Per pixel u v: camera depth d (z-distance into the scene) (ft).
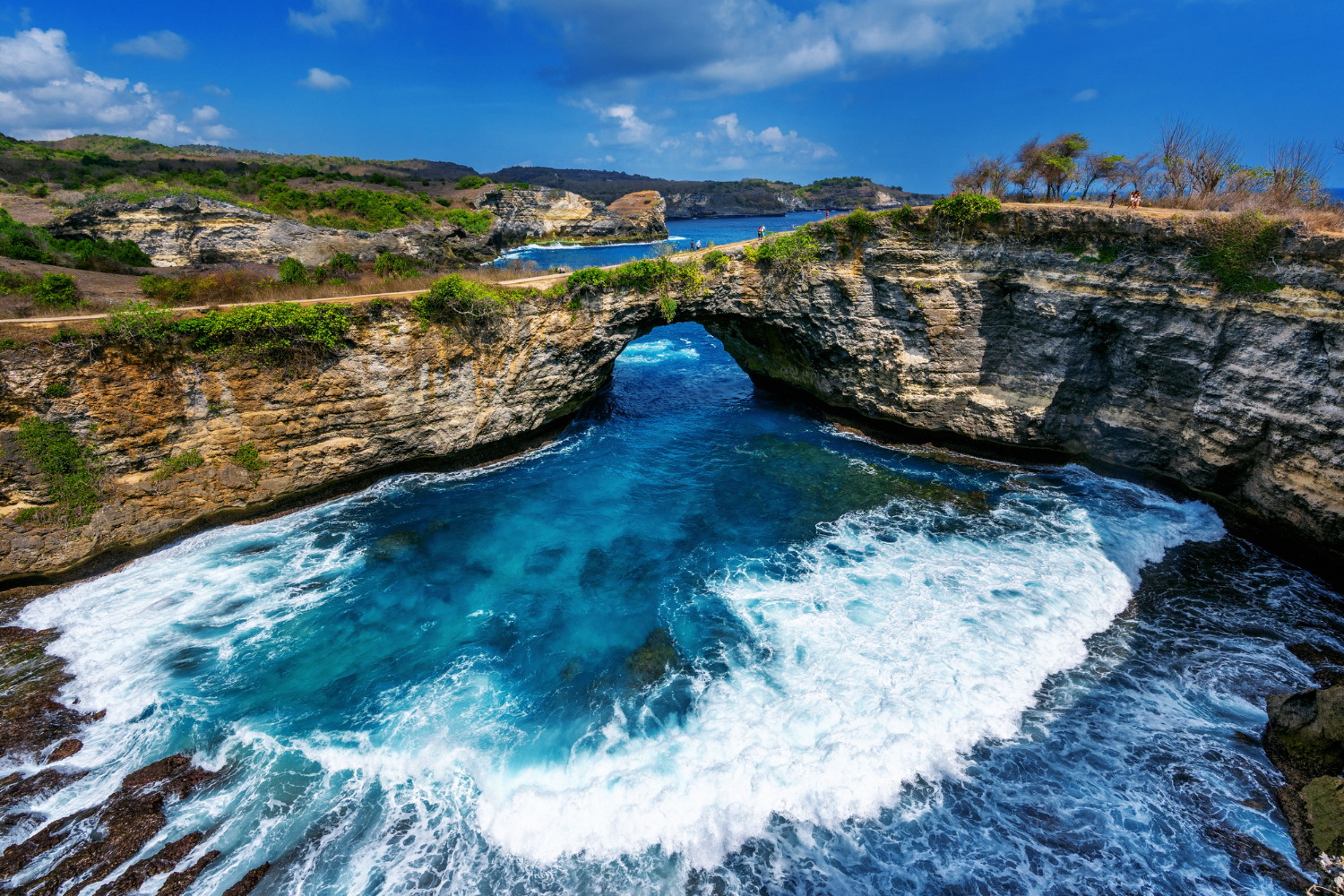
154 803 47.09
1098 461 92.99
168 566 76.33
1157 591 69.31
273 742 52.60
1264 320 69.87
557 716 54.85
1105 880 40.96
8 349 66.54
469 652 62.75
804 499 90.89
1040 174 109.60
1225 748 50.34
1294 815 44.65
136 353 73.51
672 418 125.70
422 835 45.01
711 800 46.88
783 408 129.70
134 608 68.95
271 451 84.48
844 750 50.42
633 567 75.97
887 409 106.93
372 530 84.33
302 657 62.28
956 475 96.89
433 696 57.26
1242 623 64.28
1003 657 59.67
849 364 109.81
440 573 75.10
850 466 100.99
